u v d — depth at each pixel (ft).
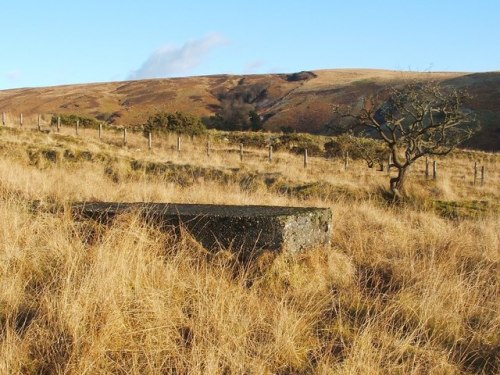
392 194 50.26
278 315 14.10
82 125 123.95
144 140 100.42
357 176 70.44
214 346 11.88
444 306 15.92
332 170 75.25
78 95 337.11
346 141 100.17
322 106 276.21
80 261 15.81
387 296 16.61
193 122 121.29
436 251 22.44
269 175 56.39
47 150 59.11
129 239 16.81
